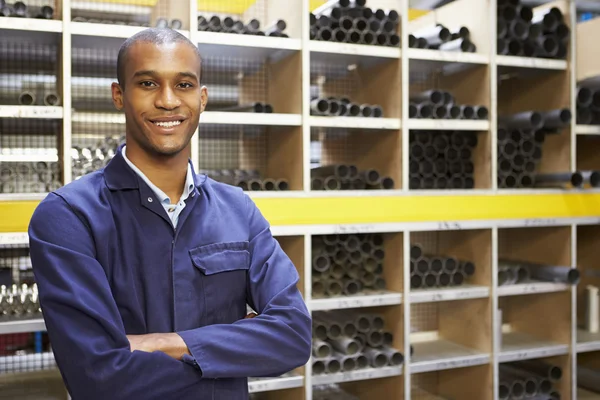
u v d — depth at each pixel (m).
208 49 3.07
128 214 1.29
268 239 1.46
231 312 1.36
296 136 3.13
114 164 1.31
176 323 1.28
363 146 3.67
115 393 1.15
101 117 3.32
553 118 3.57
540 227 3.86
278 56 3.29
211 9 3.70
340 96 3.70
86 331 1.17
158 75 1.21
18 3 2.61
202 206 1.37
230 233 1.38
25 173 2.84
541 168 3.88
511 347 3.60
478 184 3.59
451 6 3.74
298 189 3.12
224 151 3.51
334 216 3.10
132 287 1.26
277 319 1.33
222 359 1.24
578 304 4.35
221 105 3.53
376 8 3.48
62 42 2.63
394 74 3.31
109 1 3.29
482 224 3.42
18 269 3.17
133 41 1.23
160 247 1.29
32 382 3.03
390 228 3.21
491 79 3.45
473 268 3.56
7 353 3.61
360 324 3.32
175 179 1.33
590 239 4.25
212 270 1.32
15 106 2.54
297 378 3.00
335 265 3.38
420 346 3.68
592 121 3.83
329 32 3.17
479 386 3.55
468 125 3.41
